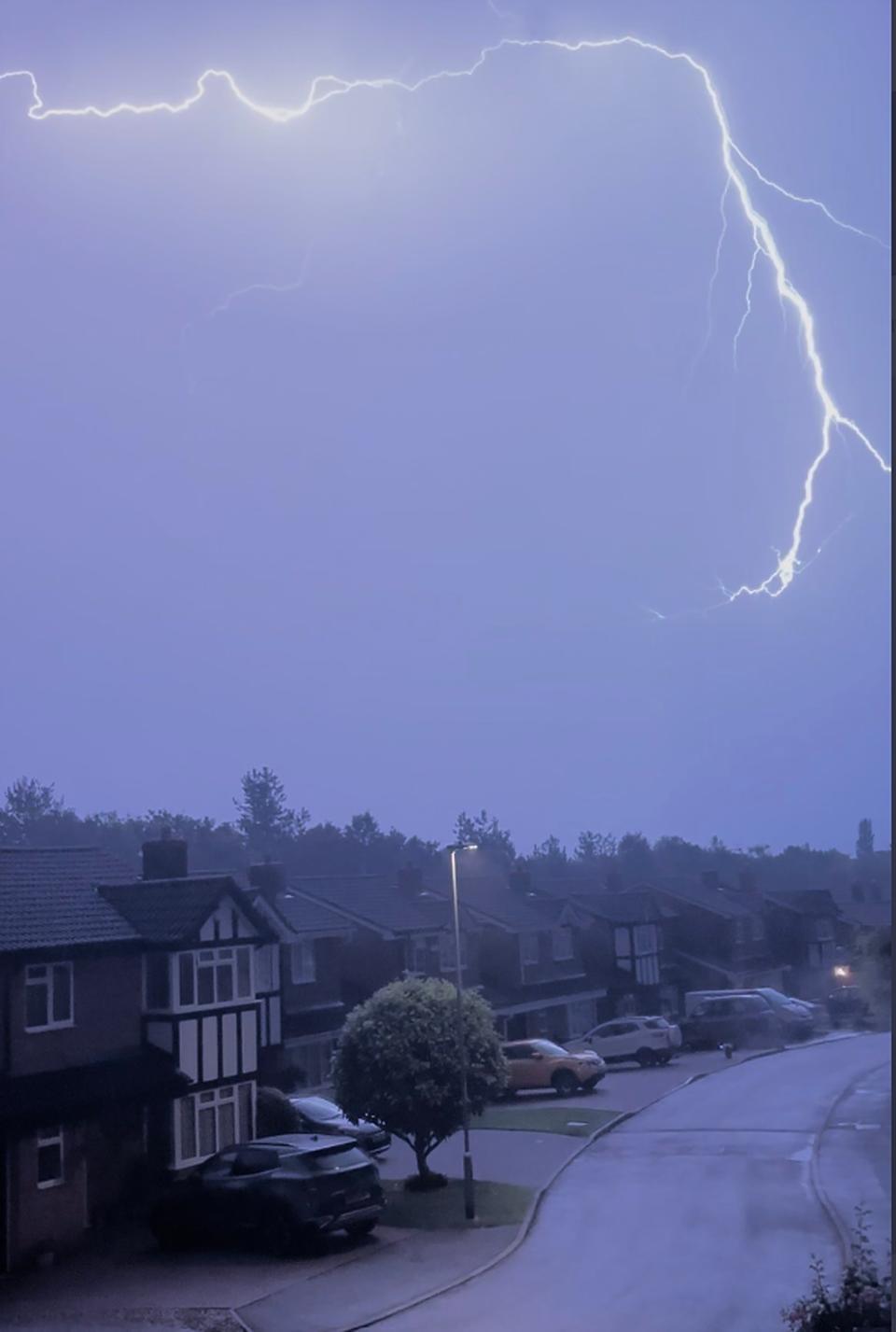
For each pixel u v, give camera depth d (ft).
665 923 280.92
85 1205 92.63
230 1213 87.04
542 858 588.50
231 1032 110.63
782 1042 204.44
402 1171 114.42
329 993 174.70
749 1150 114.11
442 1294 74.28
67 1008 97.66
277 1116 117.29
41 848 114.01
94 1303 75.10
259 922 115.14
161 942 105.09
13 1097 88.63
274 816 519.19
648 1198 97.40
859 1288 54.70
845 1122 124.98
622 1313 67.62
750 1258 78.23
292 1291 76.23
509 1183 106.11
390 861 507.30
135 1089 97.71
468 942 214.90
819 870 505.66
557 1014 232.73
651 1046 188.03
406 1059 102.12
